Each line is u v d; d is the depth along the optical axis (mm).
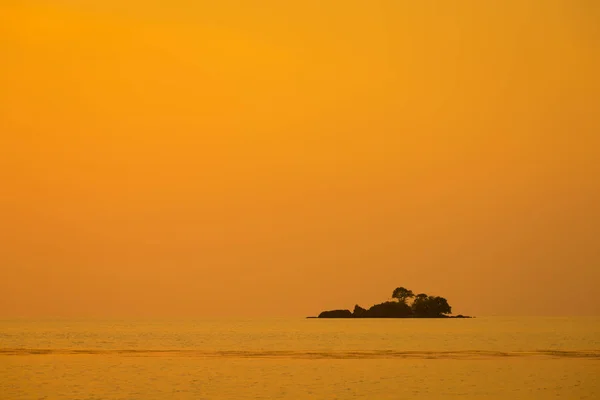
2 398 135875
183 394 141375
